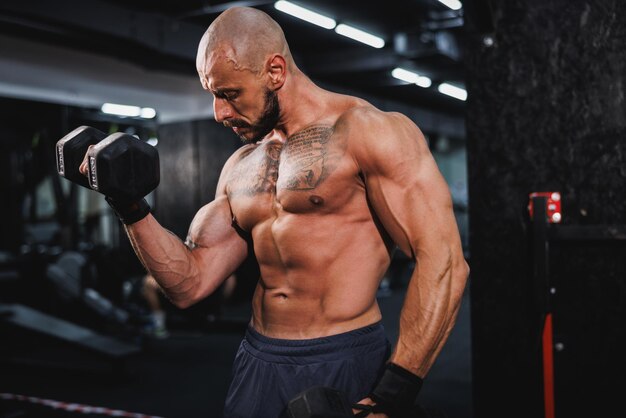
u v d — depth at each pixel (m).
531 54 2.38
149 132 10.23
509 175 2.44
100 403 4.35
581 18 2.31
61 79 6.07
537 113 2.39
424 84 9.49
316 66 8.47
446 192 1.20
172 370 5.25
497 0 2.41
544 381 2.34
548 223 2.33
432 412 1.25
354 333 1.28
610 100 2.29
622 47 2.26
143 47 6.18
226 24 1.23
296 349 1.28
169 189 7.60
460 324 6.85
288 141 1.31
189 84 7.48
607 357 2.32
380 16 6.84
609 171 2.30
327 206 1.25
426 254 1.16
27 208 8.86
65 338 5.01
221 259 1.43
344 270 1.28
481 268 2.50
